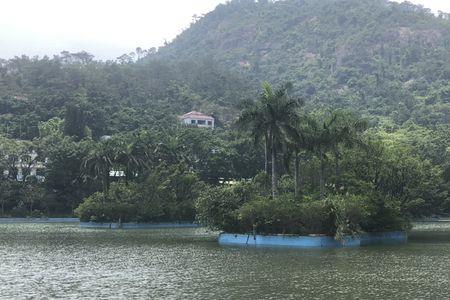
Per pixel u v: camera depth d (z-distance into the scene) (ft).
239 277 141.79
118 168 412.98
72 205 474.90
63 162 467.11
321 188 249.14
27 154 475.31
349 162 271.28
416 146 457.27
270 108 239.09
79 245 236.02
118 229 355.77
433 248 216.33
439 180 320.70
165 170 394.73
